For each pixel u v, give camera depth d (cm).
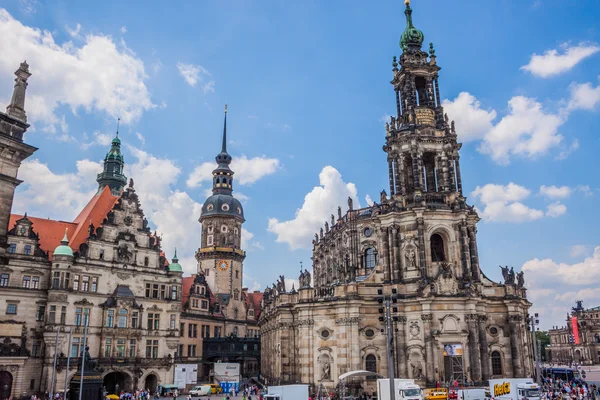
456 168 8181
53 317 7994
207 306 12181
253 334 13812
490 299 7738
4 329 7606
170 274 9769
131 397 7750
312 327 7712
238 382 9575
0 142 6688
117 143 12538
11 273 7906
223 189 14225
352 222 9844
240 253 13725
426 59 8781
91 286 8644
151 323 9294
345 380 7156
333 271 10694
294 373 8481
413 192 7912
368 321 7469
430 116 8381
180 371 9194
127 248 9256
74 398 6028
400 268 7644
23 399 7444
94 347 8444
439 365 6944
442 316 7112
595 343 19550
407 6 9125
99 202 9756
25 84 7169
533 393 5509
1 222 6725
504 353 7631
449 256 7669
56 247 8738
